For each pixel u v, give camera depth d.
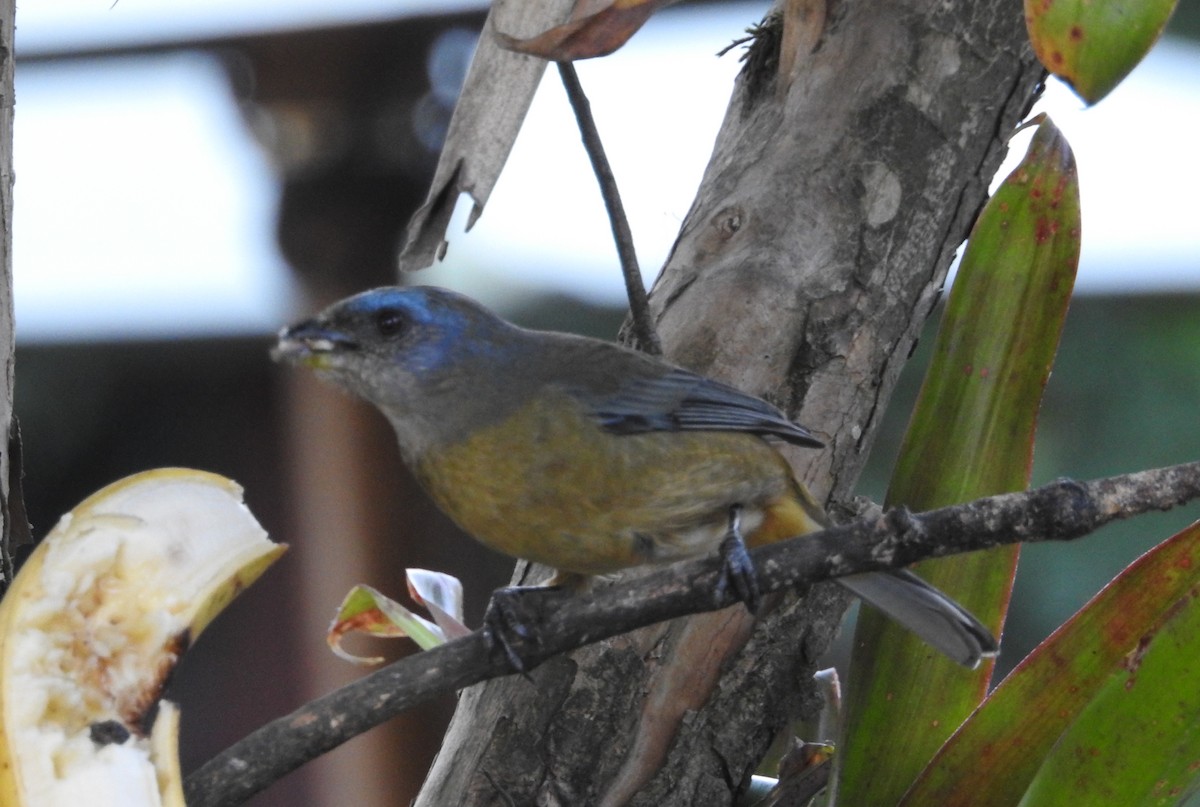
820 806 7.96
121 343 12.92
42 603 4.96
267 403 12.91
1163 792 5.54
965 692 6.73
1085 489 5.32
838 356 7.27
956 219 7.52
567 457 7.03
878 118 7.41
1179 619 5.59
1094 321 13.44
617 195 6.91
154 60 13.20
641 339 7.30
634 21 5.01
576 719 6.66
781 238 7.35
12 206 6.07
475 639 5.61
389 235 11.63
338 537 11.55
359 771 11.46
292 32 11.59
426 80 11.50
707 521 7.26
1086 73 4.72
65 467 13.55
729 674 6.76
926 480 6.91
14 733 4.74
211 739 13.11
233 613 13.09
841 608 6.98
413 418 7.35
